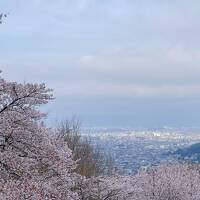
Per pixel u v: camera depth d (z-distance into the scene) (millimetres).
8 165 12305
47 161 12961
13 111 12781
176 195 29062
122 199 24172
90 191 20828
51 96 13156
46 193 11945
